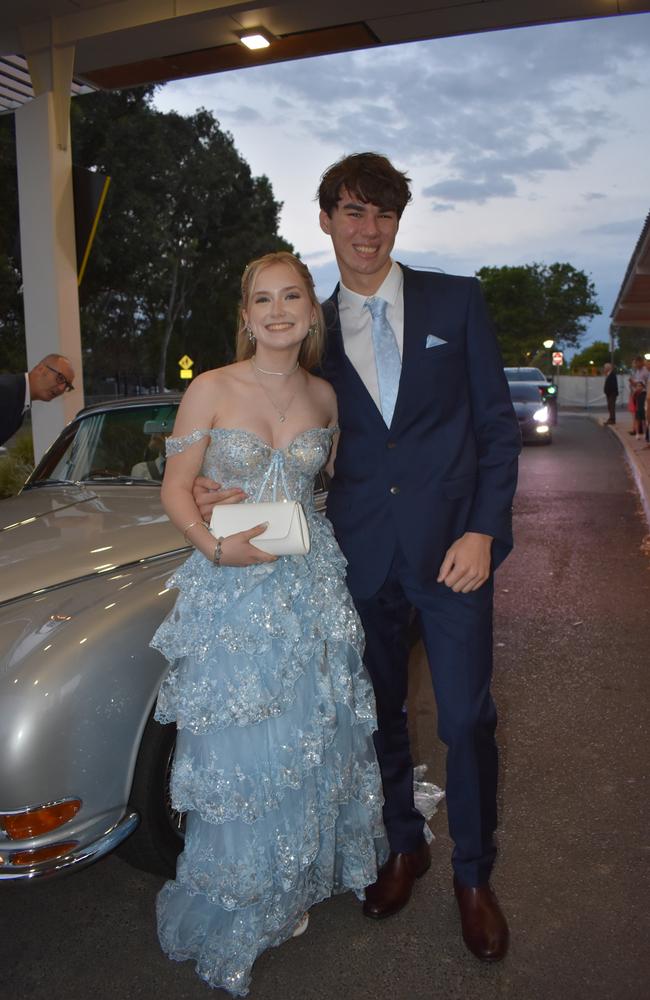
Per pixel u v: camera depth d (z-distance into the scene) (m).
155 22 6.63
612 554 7.36
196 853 2.27
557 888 2.66
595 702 4.09
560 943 2.42
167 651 2.26
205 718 2.18
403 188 2.25
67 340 6.84
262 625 2.17
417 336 2.30
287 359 2.25
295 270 2.21
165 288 37.97
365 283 2.35
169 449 2.25
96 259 27.28
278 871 2.24
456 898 2.50
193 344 45.22
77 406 6.91
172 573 2.71
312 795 2.29
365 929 2.51
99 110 28.05
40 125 6.65
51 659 2.25
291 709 2.23
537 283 78.62
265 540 2.08
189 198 36.69
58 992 2.29
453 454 2.33
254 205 40.78
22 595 2.50
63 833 2.24
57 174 6.71
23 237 6.81
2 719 2.16
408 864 2.65
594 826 3.00
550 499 10.50
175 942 2.35
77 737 2.24
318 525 2.37
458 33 7.01
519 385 17.83
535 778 3.35
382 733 2.60
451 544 2.35
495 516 2.29
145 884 2.80
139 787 2.45
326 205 2.28
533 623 5.39
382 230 2.25
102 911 2.65
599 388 38.03
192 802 2.22
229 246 40.03
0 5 6.60
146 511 3.25
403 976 2.31
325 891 2.41
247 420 2.24
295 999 2.23
